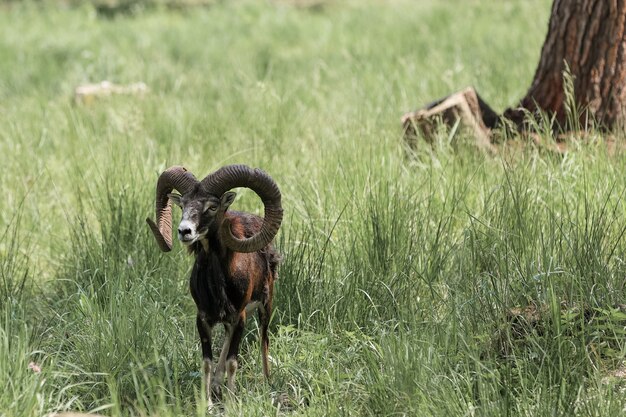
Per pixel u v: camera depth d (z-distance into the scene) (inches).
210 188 735.7
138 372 781.3
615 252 888.3
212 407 764.0
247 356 847.1
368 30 2369.6
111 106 1579.7
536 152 1085.1
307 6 3070.9
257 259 789.2
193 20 2775.6
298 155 1220.5
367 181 1000.2
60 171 1291.8
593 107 1234.0
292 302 882.1
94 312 842.8
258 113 1422.2
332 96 1593.3
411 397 703.7
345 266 909.2
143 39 2396.7
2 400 691.4
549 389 697.6
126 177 1135.0
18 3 3085.6
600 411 663.8
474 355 746.8
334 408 711.1
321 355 800.3
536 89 1282.0
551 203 992.9
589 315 801.6
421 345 758.5
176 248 986.1
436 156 1171.3
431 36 2170.3
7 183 1256.2
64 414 679.1
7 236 1125.7
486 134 1248.8
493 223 920.9
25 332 771.4
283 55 2176.4
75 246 1029.8
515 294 828.0
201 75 1900.8
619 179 1004.6
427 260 909.2
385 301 869.8
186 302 918.4
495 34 2102.6
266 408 737.0
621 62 1221.7
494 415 676.7
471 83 1605.6
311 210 1020.5
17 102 1782.7
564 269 828.6
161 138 1389.0
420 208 994.7
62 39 2410.2
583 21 1227.9
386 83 1599.4
